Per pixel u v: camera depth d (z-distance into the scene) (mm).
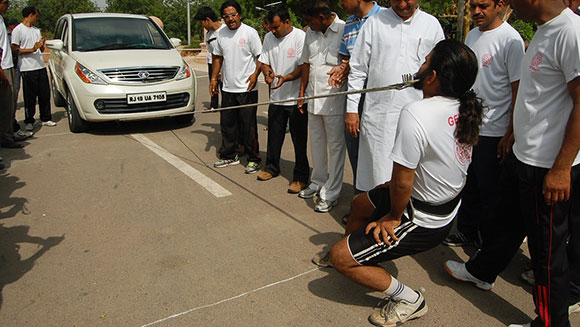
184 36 37938
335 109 3857
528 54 2295
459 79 2137
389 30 3182
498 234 2670
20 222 3746
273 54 4398
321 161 4254
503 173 2574
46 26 43812
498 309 2674
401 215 2314
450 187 2264
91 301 2709
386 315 2490
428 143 2137
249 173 5062
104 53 6754
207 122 7531
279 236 3549
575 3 2541
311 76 3932
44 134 6668
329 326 2508
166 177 4859
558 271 2287
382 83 3238
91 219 3812
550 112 2205
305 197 4340
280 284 2902
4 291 2805
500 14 3312
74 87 6367
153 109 6645
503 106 2977
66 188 4508
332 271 3059
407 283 2939
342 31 3729
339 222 3830
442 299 2768
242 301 2725
